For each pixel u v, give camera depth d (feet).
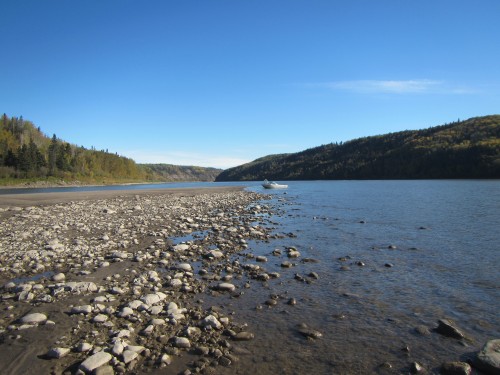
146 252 42.52
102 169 579.89
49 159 443.73
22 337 20.49
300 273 34.91
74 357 18.39
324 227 63.46
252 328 22.59
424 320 23.73
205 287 30.40
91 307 24.72
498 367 17.08
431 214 81.20
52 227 60.03
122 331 20.99
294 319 24.03
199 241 49.96
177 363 18.15
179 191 199.82
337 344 20.56
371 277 33.50
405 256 41.70
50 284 30.17
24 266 36.17
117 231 56.90
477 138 431.84
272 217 78.23
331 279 32.94
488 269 35.94
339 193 170.91
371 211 88.99
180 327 22.39
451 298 27.84
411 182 305.32
